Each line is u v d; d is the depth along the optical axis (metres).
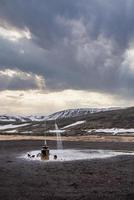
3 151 54.75
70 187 22.08
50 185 22.78
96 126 163.50
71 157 44.41
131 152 54.22
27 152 52.72
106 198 18.86
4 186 22.23
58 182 23.98
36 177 26.36
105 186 22.39
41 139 92.56
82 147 65.31
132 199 18.67
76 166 33.81
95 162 37.91
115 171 30.06
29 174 28.03
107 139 93.31
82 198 18.91
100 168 32.19
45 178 25.80
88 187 22.00
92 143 78.00
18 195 19.55
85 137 101.88
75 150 57.59
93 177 26.38
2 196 19.25
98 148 62.84
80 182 24.02
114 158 43.09
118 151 56.12
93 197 19.11
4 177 26.19
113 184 23.16
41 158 41.12
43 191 20.70
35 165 34.81
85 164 35.75
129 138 96.06
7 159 41.41
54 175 27.39
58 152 52.94
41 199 18.62
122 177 26.39
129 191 20.69
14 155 47.25
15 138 96.69
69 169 31.42
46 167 32.97
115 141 86.56
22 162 37.78
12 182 23.84
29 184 23.11
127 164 35.72
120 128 150.12
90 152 53.44
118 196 19.36
